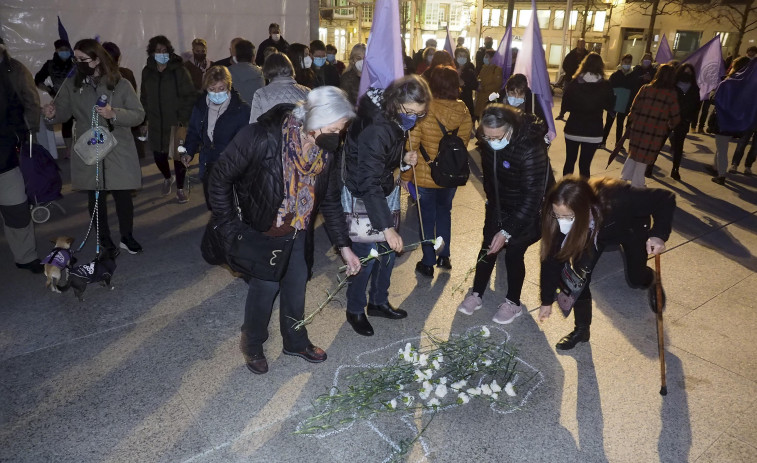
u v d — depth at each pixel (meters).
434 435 2.91
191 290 4.38
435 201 4.57
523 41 5.09
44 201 4.94
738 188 7.86
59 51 6.31
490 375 3.42
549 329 3.98
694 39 33.22
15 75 4.07
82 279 3.99
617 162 9.14
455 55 10.79
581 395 3.26
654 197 3.25
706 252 5.47
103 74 4.30
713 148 10.56
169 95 6.05
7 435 2.79
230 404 3.08
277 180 2.70
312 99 2.51
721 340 3.88
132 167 4.61
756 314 4.27
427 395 3.18
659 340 3.30
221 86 4.33
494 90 10.52
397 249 3.17
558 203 3.02
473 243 5.47
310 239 3.10
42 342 3.61
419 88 2.99
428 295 4.41
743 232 6.06
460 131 4.14
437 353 3.61
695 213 6.66
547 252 3.29
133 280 4.50
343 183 3.38
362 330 3.81
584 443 2.88
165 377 3.29
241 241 2.88
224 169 2.68
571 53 14.05
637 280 3.82
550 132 5.17
